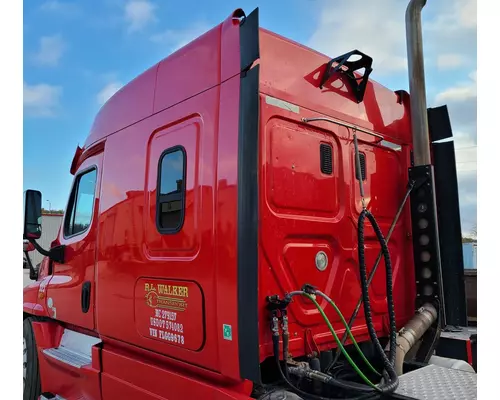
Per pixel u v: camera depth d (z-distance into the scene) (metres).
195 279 2.54
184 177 2.72
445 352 3.55
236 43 2.47
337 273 2.91
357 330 3.03
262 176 2.49
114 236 3.34
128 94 3.46
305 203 2.73
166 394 2.75
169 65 3.03
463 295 3.76
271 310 2.37
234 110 2.41
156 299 2.84
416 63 3.63
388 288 2.83
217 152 2.49
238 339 2.24
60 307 4.04
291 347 2.54
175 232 2.73
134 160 3.23
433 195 3.50
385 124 3.52
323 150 2.92
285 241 2.60
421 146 3.58
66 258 4.03
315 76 2.92
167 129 2.95
